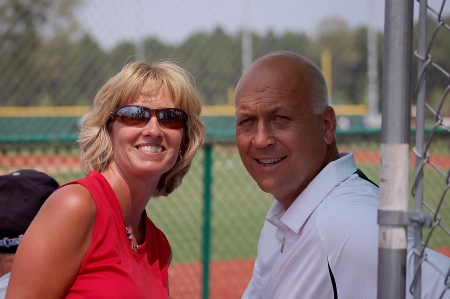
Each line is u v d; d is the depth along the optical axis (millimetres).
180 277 4828
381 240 1113
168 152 1919
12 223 1938
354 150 4746
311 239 1750
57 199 1664
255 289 2191
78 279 1673
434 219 1120
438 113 1114
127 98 1888
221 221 6863
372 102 15398
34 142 3447
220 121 13320
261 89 1896
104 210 1723
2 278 1855
